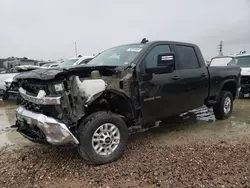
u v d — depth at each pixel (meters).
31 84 3.44
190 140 4.33
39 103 3.15
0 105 8.35
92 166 3.29
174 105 4.37
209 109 7.21
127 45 4.46
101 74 3.43
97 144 3.31
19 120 3.54
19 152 3.88
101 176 3.00
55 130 2.94
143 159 3.47
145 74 3.80
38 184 2.84
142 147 3.98
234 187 2.66
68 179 2.95
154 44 4.12
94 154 3.24
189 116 6.30
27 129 3.50
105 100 3.57
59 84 3.05
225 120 5.84
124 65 3.70
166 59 3.63
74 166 3.30
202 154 3.60
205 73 5.04
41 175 3.06
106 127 3.38
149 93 3.88
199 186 2.69
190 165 3.21
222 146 3.95
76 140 3.04
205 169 3.09
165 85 4.12
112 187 2.74
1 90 9.11
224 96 5.72
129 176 2.97
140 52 3.89
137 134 4.76
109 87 3.36
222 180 2.81
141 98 3.77
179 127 5.25
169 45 4.41
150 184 2.77
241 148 3.84
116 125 3.46
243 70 9.11
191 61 4.86
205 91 5.09
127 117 3.79
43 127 2.98
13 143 4.35
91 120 3.23
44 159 3.56
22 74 3.59
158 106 4.07
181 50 4.64
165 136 4.61
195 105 4.89
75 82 3.16
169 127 5.25
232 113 6.65
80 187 2.77
